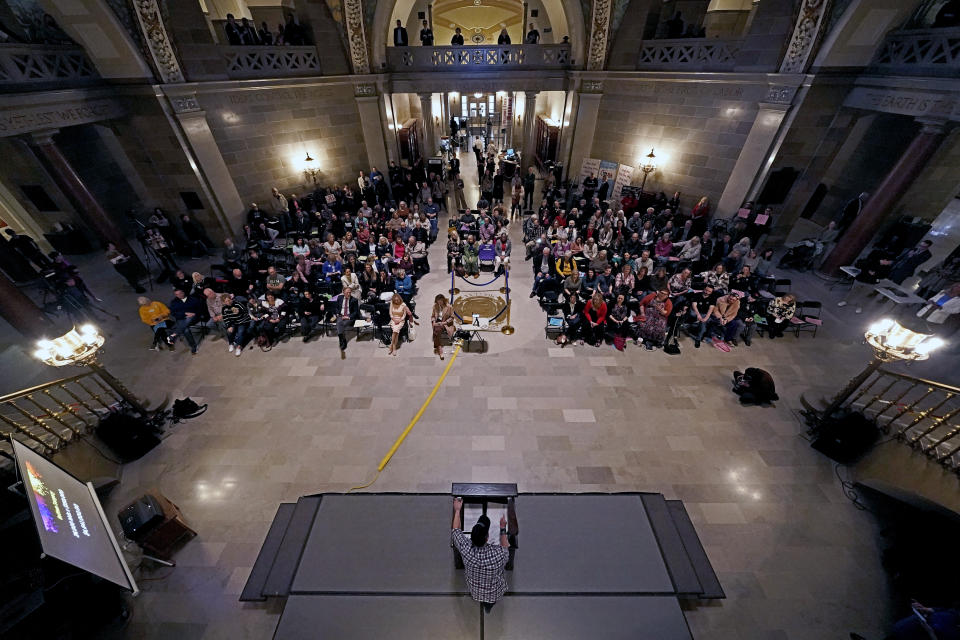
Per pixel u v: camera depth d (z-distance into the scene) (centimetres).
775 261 1212
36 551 463
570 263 1034
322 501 571
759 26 1081
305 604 463
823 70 1015
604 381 805
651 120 1398
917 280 1051
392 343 873
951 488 488
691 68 1251
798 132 1109
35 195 1246
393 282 1001
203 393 782
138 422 664
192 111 1140
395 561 501
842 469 644
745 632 466
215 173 1236
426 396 773
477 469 641
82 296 982
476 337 916
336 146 1523
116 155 1355
